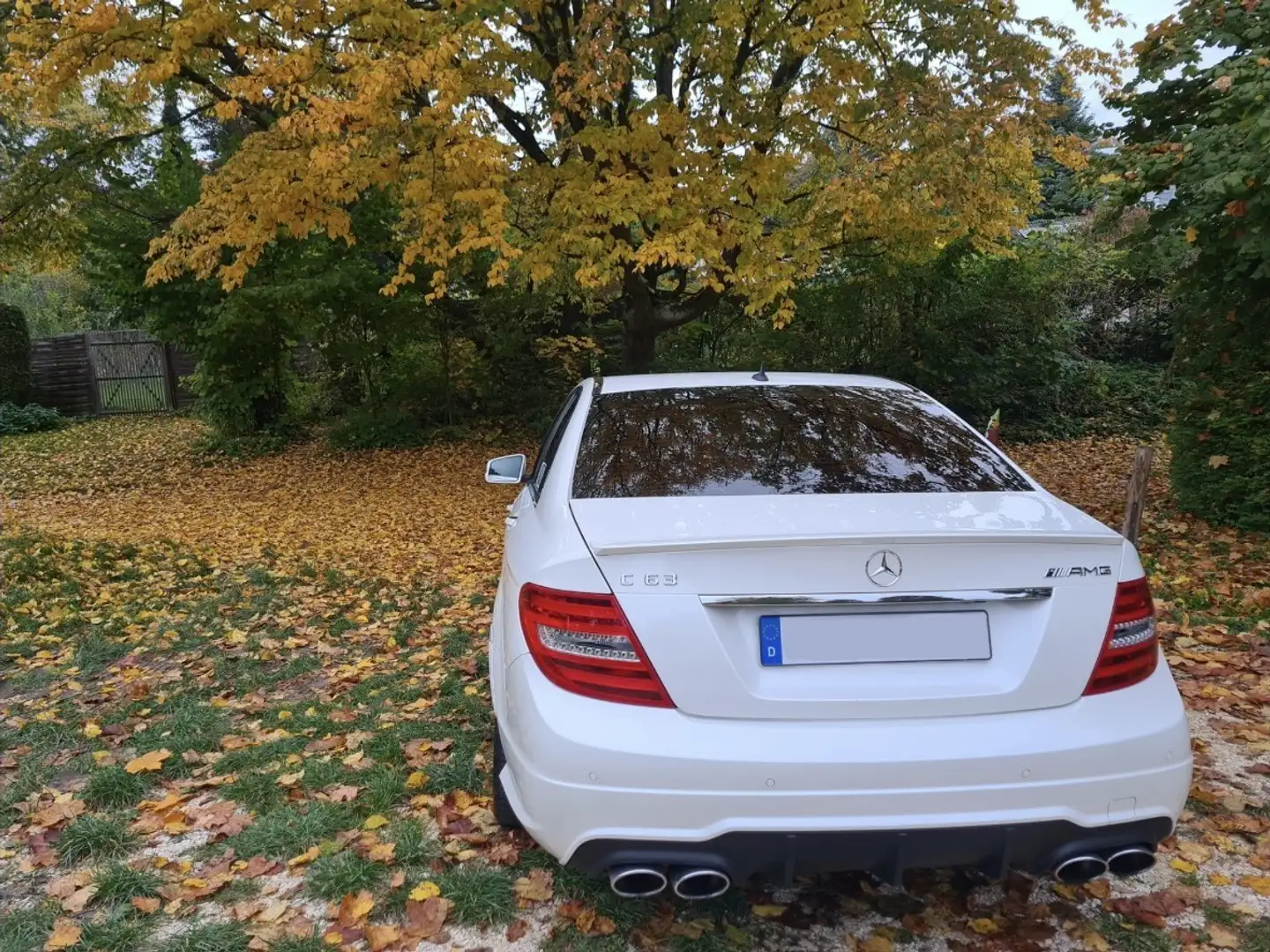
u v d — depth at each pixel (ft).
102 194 42.42
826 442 9.66
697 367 46.80
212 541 30.37
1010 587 7.23
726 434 9.83
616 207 25.72
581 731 7.02
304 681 15.28
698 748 6.86
